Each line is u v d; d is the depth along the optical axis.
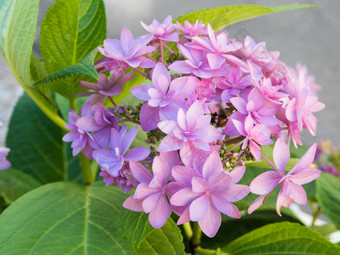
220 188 0.33
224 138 0.36
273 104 0.35
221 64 0.36
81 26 0.46
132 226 0.38
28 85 0.45
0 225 0.40
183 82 0.35
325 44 1.44
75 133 0.37
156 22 0.41
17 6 0.40
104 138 0.37
